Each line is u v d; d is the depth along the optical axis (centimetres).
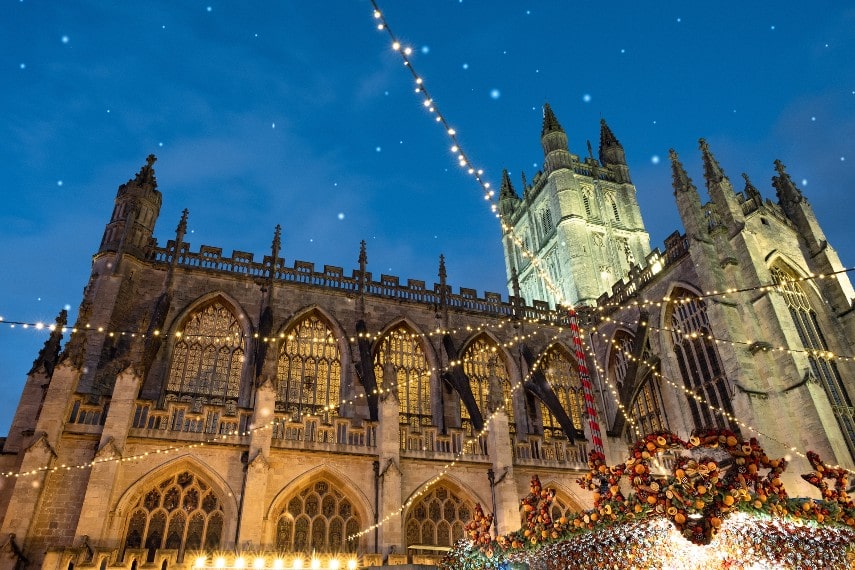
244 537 3534
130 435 3738
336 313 5484
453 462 4350
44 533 3394
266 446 3869
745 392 4316
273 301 5300
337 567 3412
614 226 8619
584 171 9112
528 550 2427
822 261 5481
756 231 5281
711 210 5253
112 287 4784
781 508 1773
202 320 5100
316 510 3991
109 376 4491
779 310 4559
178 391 4716
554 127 9169
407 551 4034
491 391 4675
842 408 4719
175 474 3812
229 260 5428
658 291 5572
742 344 4550
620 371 5906
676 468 1802
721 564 2058
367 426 4306
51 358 4416
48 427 3575
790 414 4209
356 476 4091
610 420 5759
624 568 2189
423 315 5825
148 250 5216
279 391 4959
